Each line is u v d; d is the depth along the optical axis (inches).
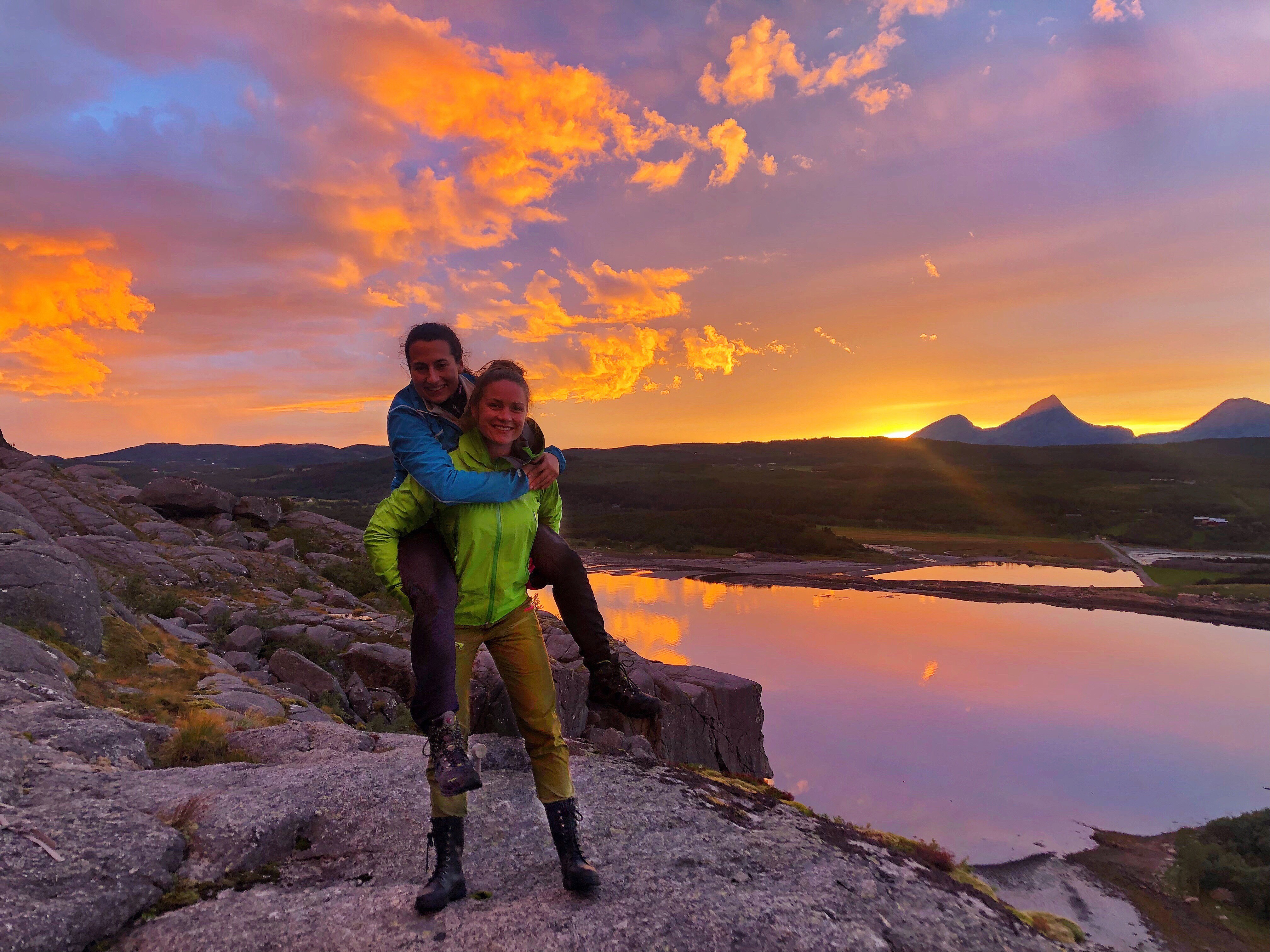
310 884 104.9
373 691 613.3
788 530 6904.5
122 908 90.5
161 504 1227.2
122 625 423.8
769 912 95.1
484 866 109.7
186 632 574.2
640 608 3944.4
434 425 93.4
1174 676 2822.3
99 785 124.1
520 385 92.0
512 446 95.0
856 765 1863.9
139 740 170.1
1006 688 2605.8
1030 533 7608.3
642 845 117.4
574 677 628.7
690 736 981.2
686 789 146.3
